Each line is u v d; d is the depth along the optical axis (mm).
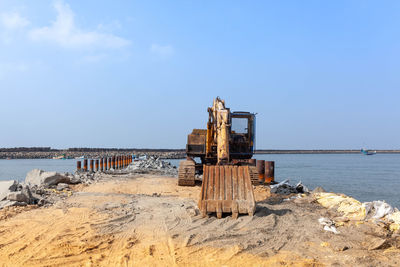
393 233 7605
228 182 9930
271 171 20141
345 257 6203
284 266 5797
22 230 8070
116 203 11594
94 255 6297
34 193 12906
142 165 37062
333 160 93750
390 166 57750
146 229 8141
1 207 10531
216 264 5891
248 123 17938
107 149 123062
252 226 8398
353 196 20578
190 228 8203
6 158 101125
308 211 10461
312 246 6938
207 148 18047
